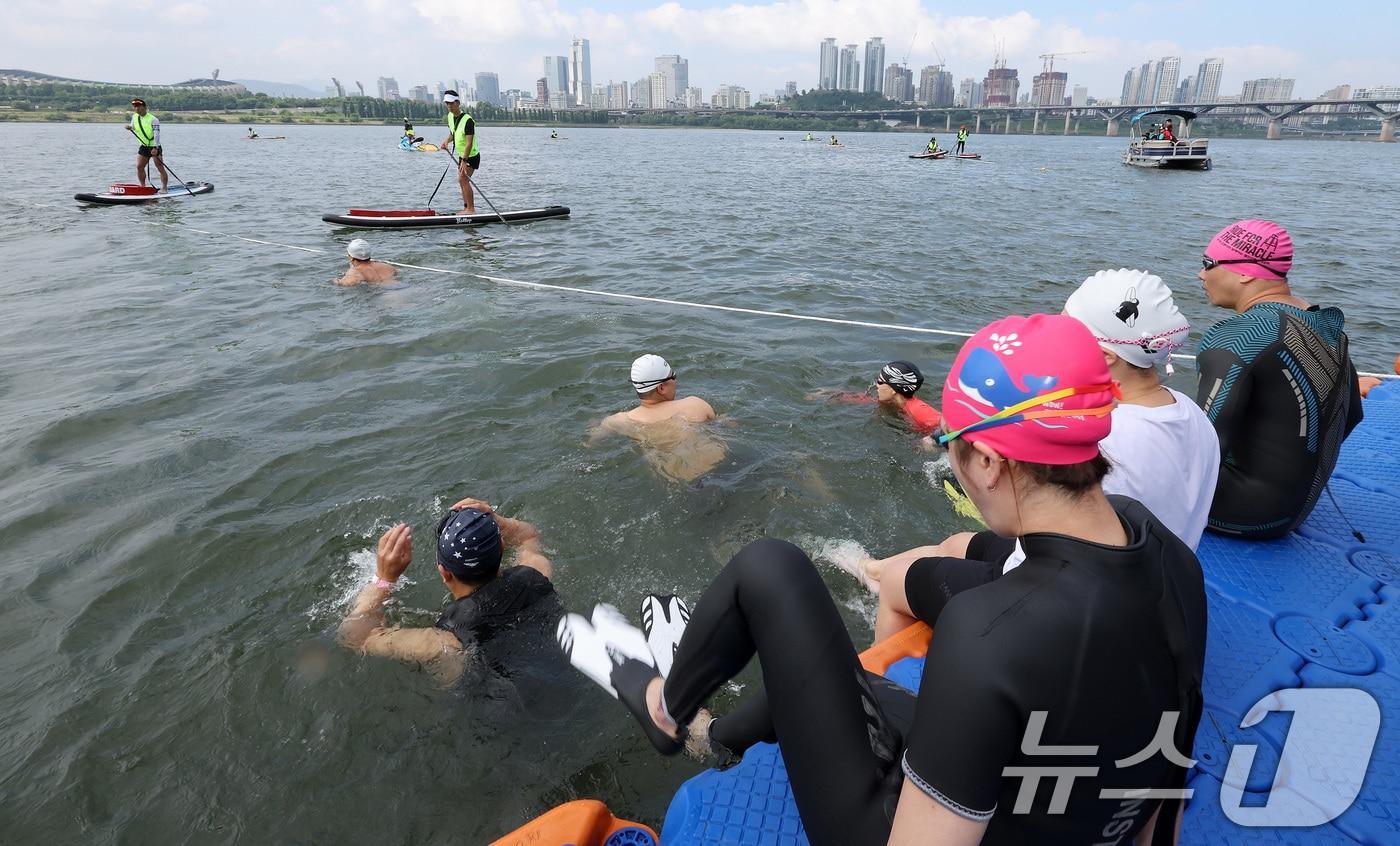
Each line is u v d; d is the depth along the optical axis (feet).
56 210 59.41
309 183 86.58
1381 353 26.66
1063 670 3.56
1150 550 3.84
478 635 10.98
